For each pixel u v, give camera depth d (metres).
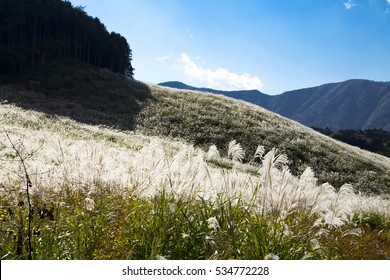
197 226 5.14
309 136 50.50
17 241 4.39
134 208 5.49
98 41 89.56
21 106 40.50
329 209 5.89
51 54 74.88
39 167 7.51
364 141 119.88
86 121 39.53
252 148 38.72
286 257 4.82
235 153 6.36
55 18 79.19
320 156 41.66
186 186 5.73
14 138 15.52
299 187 5.71
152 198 5.69
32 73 61.88
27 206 5.54
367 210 12.52
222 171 6.15
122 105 49.97
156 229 4.98
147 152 6.83
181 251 4.77
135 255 4.66
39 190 6.30
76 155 7.78
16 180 6.68
